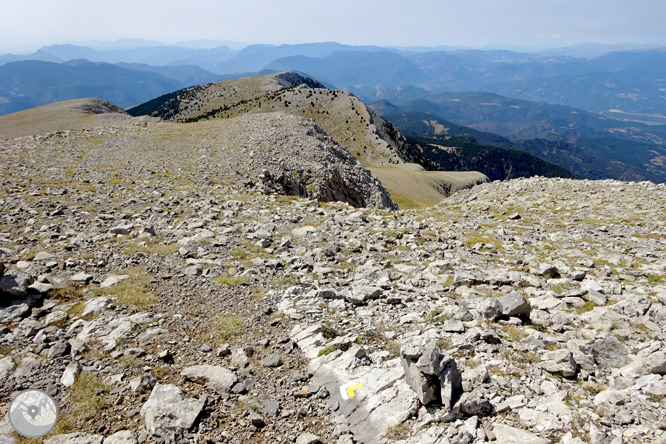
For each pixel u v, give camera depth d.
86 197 23.03
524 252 19.20
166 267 13.68
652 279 14.63
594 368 8.45
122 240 15.98
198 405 7.28
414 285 14.11
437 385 7.48
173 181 29.83
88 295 11.27
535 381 8.08
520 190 40.72
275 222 21.14
